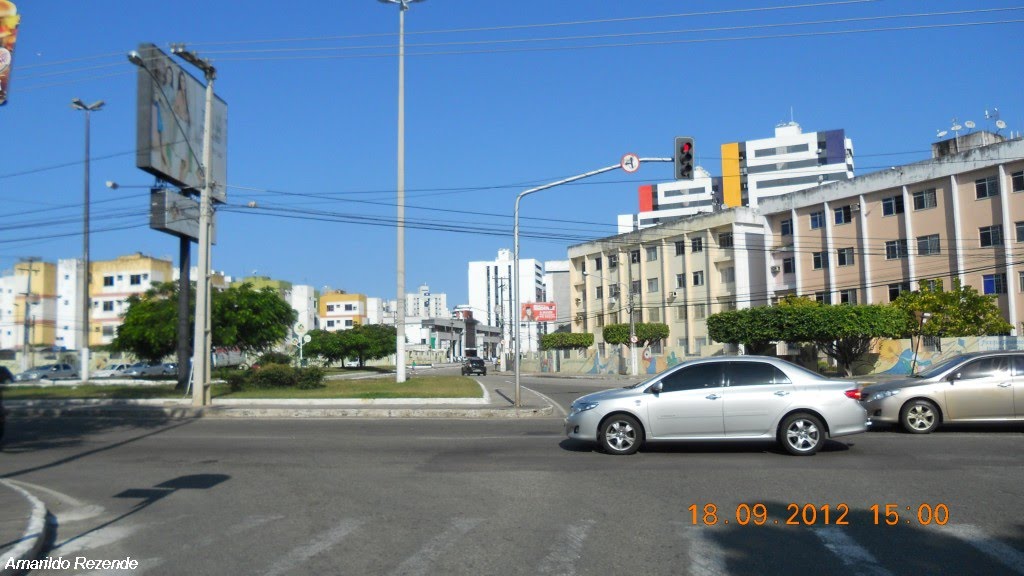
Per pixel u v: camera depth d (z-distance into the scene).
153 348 43.59
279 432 17.70
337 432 17.53
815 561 6.63
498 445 14.55
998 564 6.50
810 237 56.28
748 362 12.75
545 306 72.19
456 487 10.21
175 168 29.44
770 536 7.45
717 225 60.50
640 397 12.77
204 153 24.38
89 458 13.73
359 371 69.38
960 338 41.47
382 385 32.34
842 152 98.81
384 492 9.97
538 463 12.12
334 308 118.75
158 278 81.06
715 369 12.77
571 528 7.85
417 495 9.73
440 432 17.20
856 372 46.81
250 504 9.37
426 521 8.27
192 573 6.55
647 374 61.88
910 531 7.58
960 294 43.41
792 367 12.71
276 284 100.75
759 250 59.38
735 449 13.25
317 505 9.22
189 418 22.17
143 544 7.54
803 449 12.28
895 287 50.41
